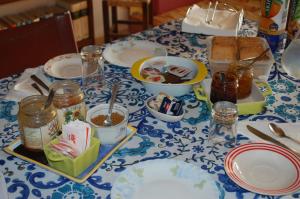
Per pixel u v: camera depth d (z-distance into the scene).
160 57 1.23
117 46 1.42
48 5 2.79
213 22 1.48
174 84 1.09
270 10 1.31
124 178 0.82
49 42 1.51
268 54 1.20
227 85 1.01
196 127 1.01
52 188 0.82
